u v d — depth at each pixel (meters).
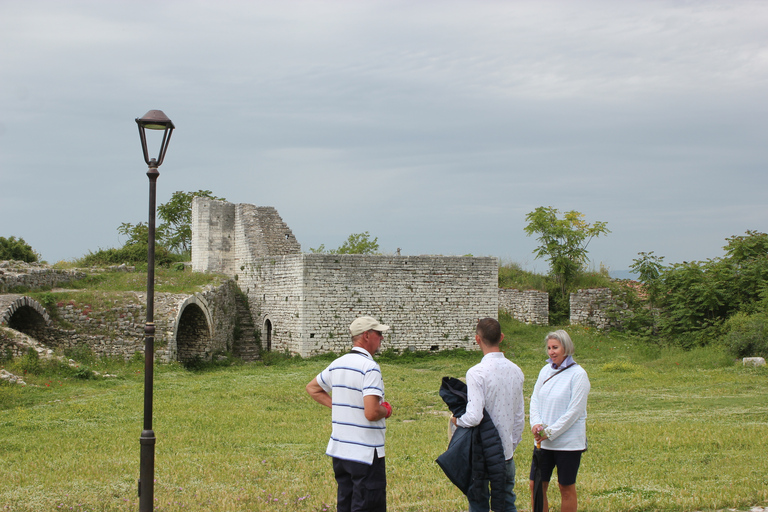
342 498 6.47
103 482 9.84
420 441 13.30
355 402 6.42
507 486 6.50
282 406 18.42
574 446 6.86
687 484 8.86
